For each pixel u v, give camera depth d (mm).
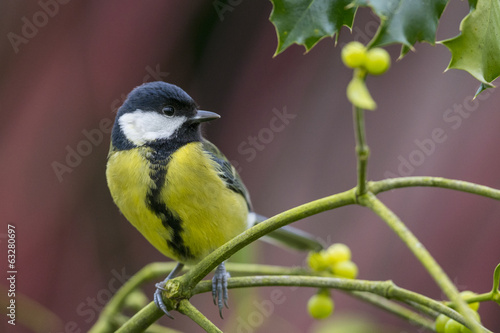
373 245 9242
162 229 6418
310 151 9758
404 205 9195
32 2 9250
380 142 9414
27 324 6520
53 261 9227
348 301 9367
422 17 3051
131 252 9664
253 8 9695
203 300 10039
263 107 9812
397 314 5523
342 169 9609
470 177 8906
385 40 2994
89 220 9508
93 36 9367
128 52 9414
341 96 9750
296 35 3359
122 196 6477
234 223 6668
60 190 9359
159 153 6562
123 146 6691
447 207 9031
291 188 9664
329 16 3381
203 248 6535
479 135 9070
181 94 6906
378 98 9633
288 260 9781
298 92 9805
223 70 9789
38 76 9281
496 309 8586
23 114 9242
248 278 4492
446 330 4418
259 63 9781
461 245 8844
